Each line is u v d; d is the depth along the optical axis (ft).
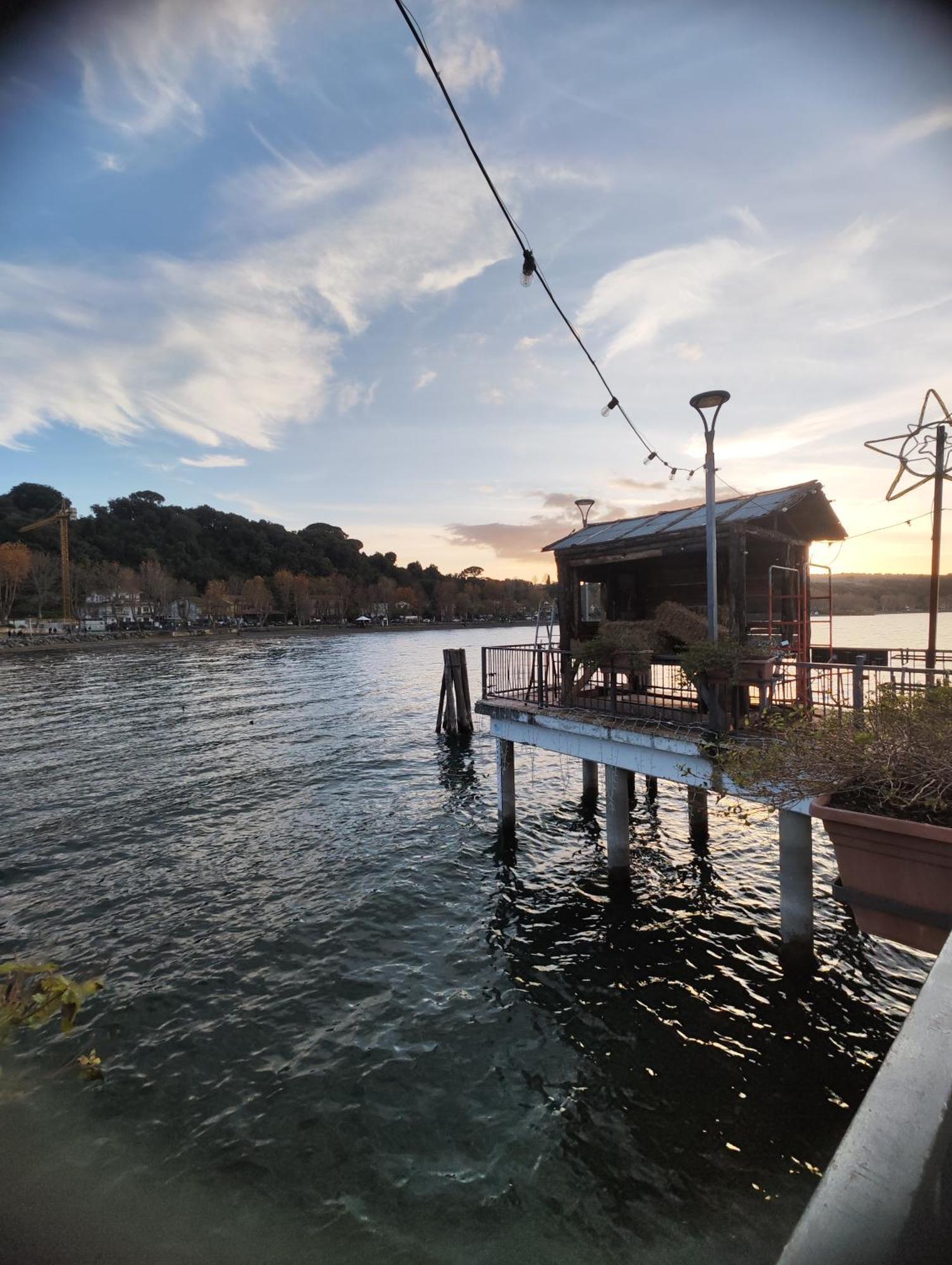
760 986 23.00
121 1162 16.10
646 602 37.78
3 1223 14.28
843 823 12.28
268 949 26.50
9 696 108.68
